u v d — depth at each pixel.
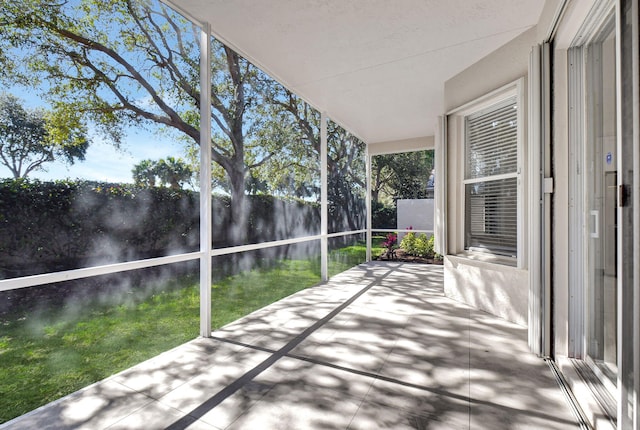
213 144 3.92
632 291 1.22
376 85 4.07
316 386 1.94
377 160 10.09
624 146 1.22
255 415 1.66
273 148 4.92
